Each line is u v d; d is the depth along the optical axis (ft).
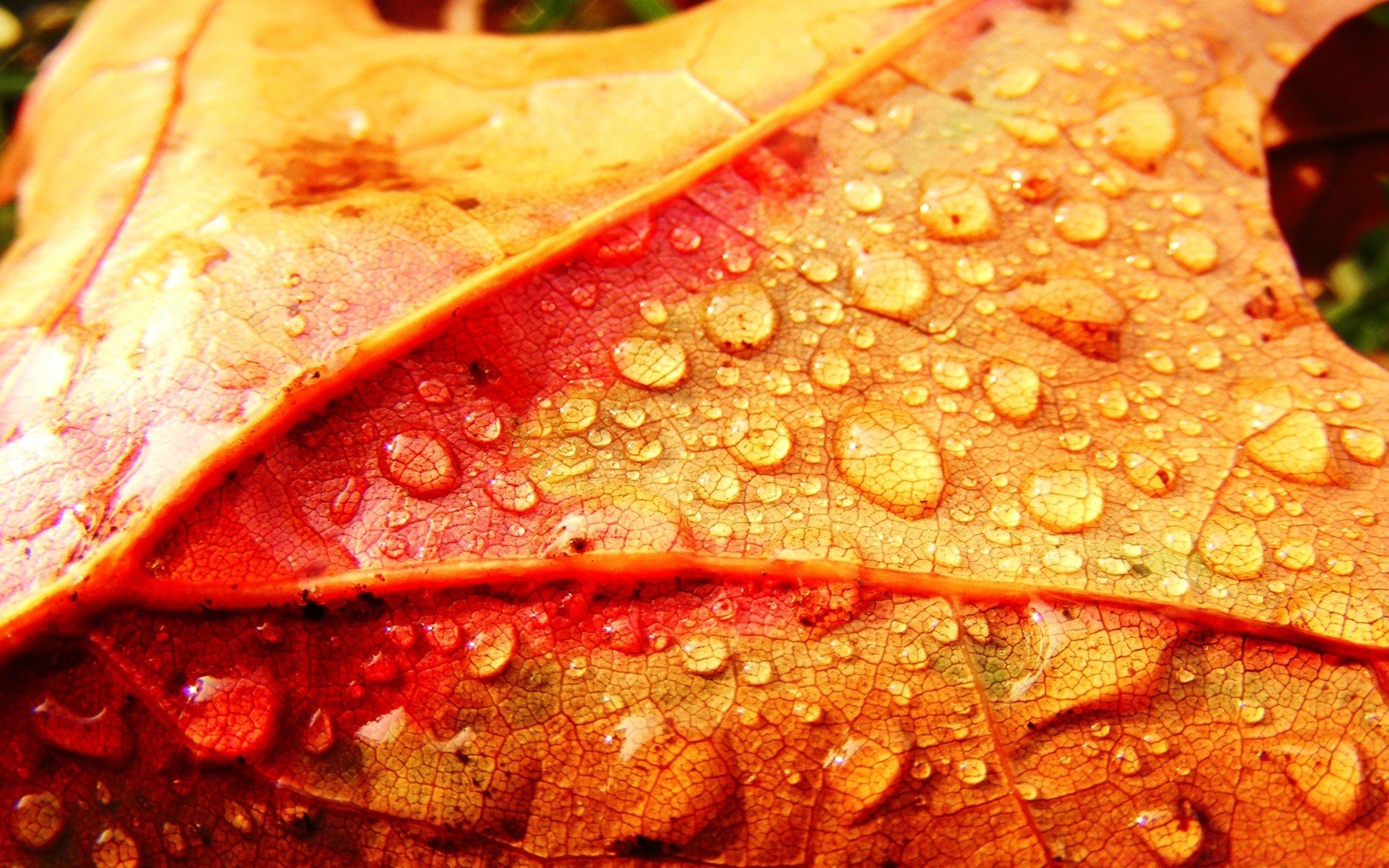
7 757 0.32
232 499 0.32
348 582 0.32
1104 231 0.35
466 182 0.36
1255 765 0.32
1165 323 0.35
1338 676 0.32
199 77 0.38
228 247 0.35
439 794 0.32
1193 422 0.34
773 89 0.36
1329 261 0.47
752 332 0.34
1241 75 0.37
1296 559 0.33
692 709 0.32
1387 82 0.43
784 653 0.32
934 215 0.35
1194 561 0.33
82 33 0.42
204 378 0.33
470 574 0.32
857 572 0.32
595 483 0.33
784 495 0.33
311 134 0.37
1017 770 0.32
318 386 0.33
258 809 0.32
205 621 0.32
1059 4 0.37
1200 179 0.36
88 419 0.33
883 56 0.36
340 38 0.39
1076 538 0.33
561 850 0.32
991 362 0.34
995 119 0.36
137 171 0.36
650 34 0.38
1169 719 0.32
